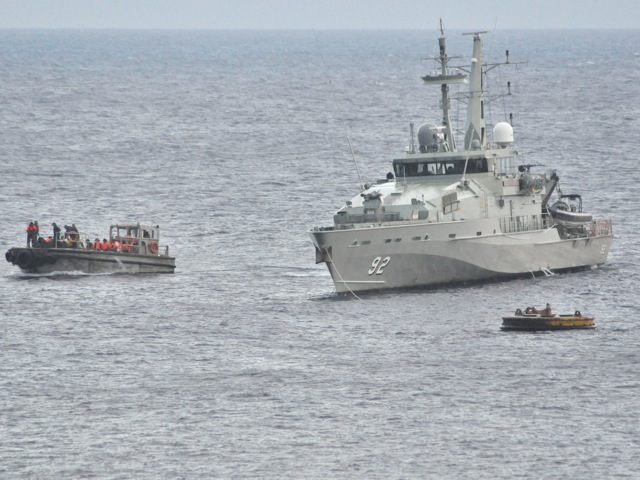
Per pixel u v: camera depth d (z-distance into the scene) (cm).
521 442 17188
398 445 17088
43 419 17975
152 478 16125
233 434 17438
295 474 16238
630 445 17088
